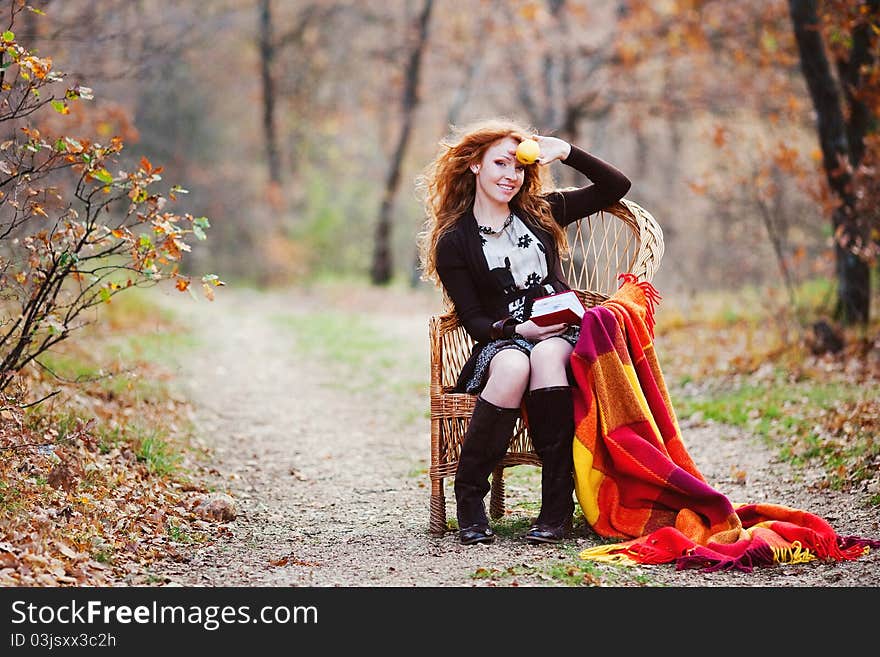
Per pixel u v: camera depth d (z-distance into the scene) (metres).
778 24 17.20
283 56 36.75
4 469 5.70
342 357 14.07
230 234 32.97
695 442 8.77
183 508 6.39
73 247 6.01
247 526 6.24
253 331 17.31
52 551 5.05
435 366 5.88
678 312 15.88
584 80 23.19
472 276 6.05
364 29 36.97
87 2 13.34
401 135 32.22
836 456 7.36
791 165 13.06
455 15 30.53
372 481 7.59
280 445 8.85
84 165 5.92
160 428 8.22
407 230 38.72
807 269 17.52
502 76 27.28
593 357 5.65
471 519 5.73
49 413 7.06
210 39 29.89
